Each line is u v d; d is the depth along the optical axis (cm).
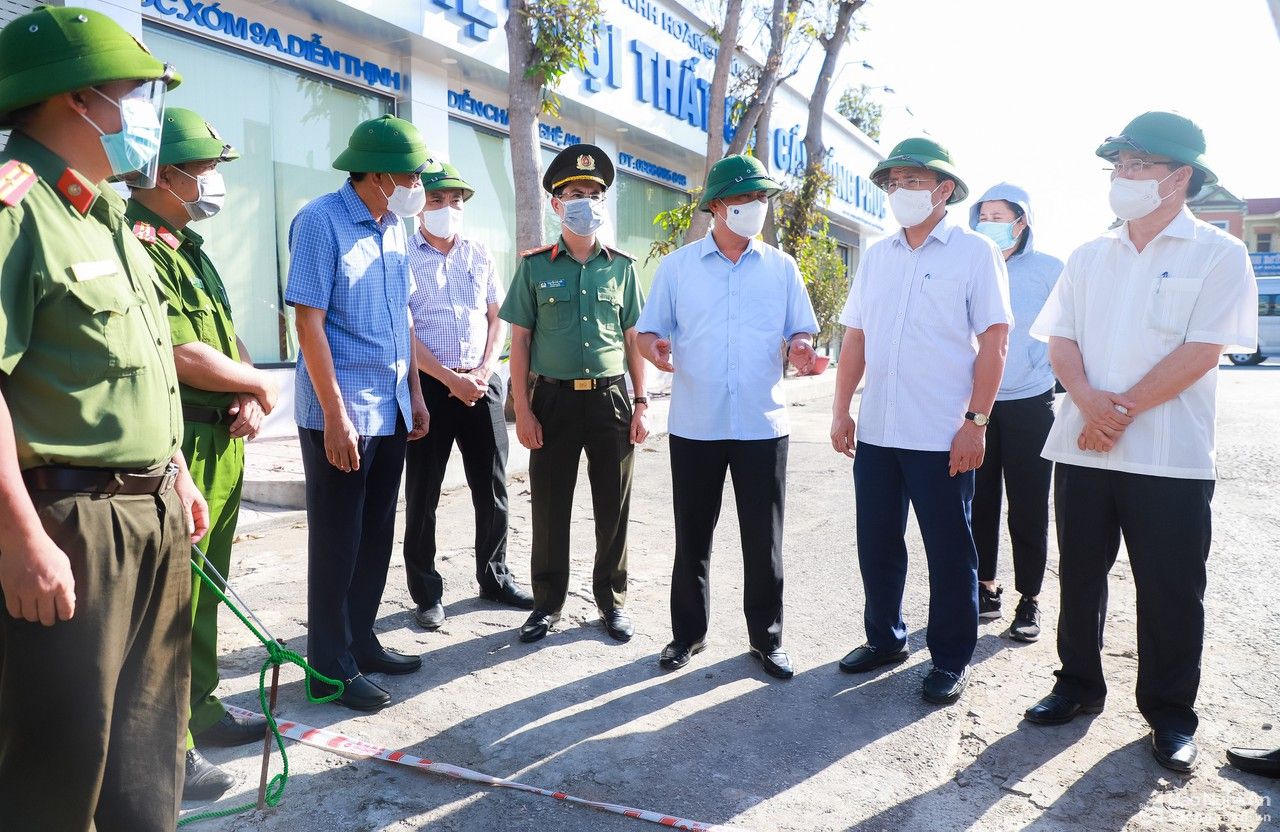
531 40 876
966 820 261
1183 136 286
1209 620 416
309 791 271
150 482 197
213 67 786
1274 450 897
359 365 325
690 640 376
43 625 176
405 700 336
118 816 199
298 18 843
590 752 298
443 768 282
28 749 179
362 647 356
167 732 207
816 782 281
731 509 643
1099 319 310
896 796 274
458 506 640
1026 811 266
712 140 1131
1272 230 3791
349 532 326
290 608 430
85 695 182
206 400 276
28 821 181
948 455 344
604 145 1315
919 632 412
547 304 392
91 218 189
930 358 345
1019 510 405
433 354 413
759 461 363
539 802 267
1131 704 338
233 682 348
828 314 1672
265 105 836
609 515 402
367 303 324
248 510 595
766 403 363
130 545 191
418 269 412
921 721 324
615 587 408
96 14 188
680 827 254
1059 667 373
